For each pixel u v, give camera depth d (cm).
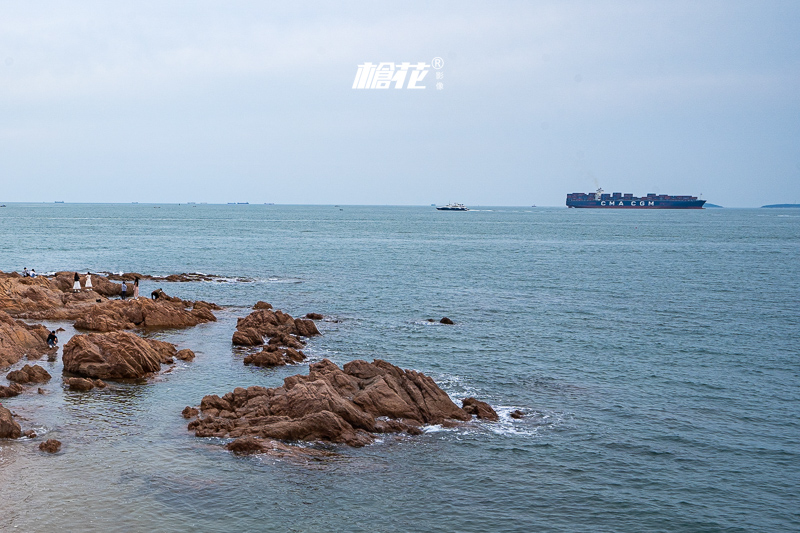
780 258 13412
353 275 9744
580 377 4384
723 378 4425
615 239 19425
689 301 7662
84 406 3462
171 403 3569
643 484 2817
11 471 2641
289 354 4612
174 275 8812
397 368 3825
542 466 2955
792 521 2548
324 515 2444
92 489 2533
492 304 7288
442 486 2722
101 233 18688
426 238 19112
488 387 4109
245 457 2873
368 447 3058
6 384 3791
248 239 17312
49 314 5769
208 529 2308
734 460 3088
